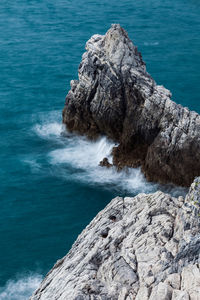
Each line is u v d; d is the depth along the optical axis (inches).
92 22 5059.1
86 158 3036.4
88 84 3134.8
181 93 3735.2
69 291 1164.5
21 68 4104.3
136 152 2960.1
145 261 1176.2
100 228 1397.6
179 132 2755.9
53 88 3818.9
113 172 2896.2
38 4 5590.6
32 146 3137.3
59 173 2881.4
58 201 2655.0
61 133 3275.1
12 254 2282.2
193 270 1056.2
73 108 3243.1
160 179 2805.1
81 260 1311.5
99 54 3070.9
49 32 4817.9
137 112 2970.0
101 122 3129.9
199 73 4062.5
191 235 1180.5
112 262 1203.9
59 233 2422.5
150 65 4163.4
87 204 2637.8
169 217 1316.4
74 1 5703.7
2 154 3043.8
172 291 1030.4
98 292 1145.4
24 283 2124.8
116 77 3014.3
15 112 3481.8
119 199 1518.2
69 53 4392.2
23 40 4635.8
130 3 5644.7
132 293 1096.2
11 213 2549.2
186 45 4586.6
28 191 2723.9
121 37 3046.3
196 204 1220.5
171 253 1177.4
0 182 2787.9
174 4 5674.2
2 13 5310.0
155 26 5000.0
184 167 2751.0
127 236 1293.1
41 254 2284.7
